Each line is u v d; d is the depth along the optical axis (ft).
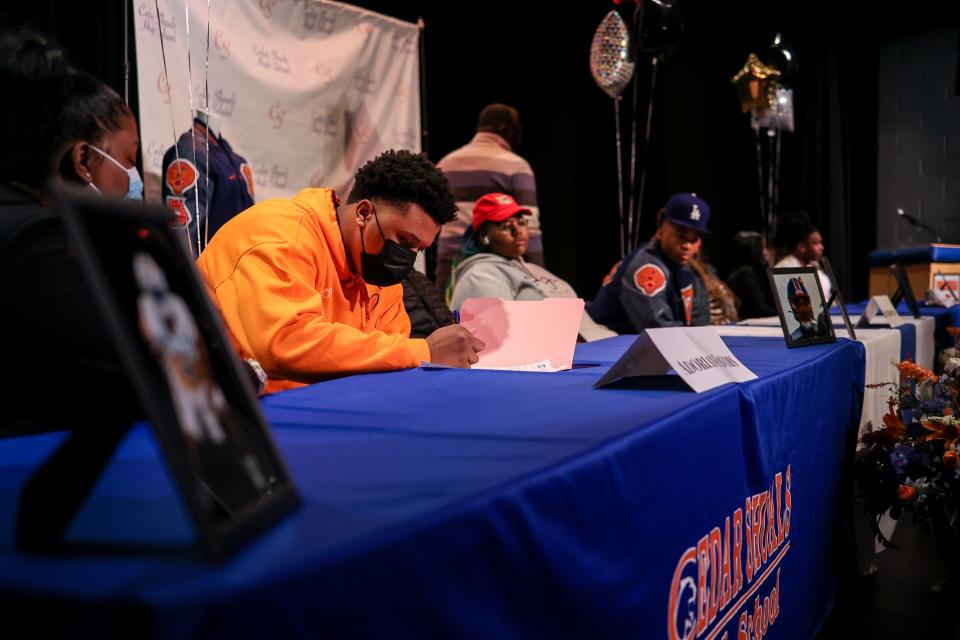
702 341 4.18
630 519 2.65
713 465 3.45
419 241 4.98
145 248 1.82
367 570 1.66
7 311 2.42
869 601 6.09
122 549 1.65
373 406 3.30
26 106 2.81
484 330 4.98
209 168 7.46
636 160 17.71
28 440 2.84
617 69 12.04
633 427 2.79
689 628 3.15
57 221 2.52
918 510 5.99
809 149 19.35
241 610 1.45
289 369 4.37
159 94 7.59
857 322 8.79
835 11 19.33
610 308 9.96
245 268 4.45
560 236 17.40
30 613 1.46
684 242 9.57
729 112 18.70
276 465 1.94
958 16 19.12
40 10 7.38
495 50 16.28
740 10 18.34
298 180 9.30
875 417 6.84
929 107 19.62
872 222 20.17
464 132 16.16
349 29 9.73
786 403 4.45
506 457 2.37
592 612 2.38
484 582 1.97
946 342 11.09
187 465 1.60
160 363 1.69
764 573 4.13
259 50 8.75
